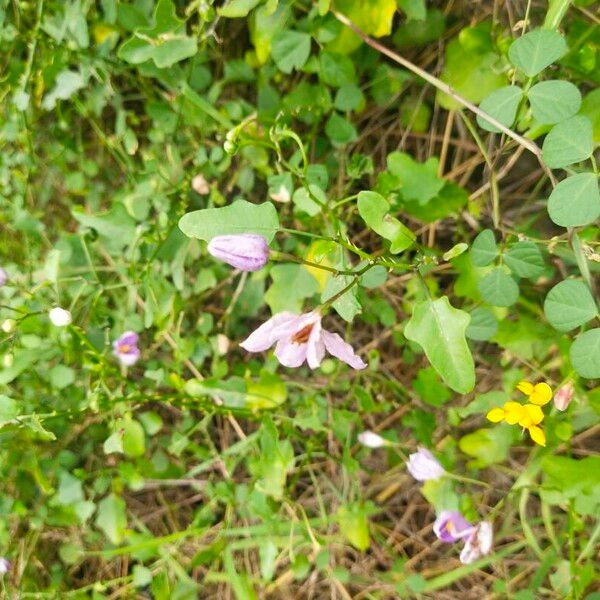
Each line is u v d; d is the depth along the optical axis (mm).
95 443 325
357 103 269
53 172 332
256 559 323
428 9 274
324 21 255
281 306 263
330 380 295
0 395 234
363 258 201
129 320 296
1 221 313
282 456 271
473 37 248
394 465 302
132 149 290
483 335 244
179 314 306
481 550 243
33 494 315
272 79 299
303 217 263
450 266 281
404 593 293
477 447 273
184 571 297
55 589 303
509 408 219
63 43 286
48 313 264
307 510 320
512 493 268
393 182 255
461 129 291
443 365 193
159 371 281
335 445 313
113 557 329
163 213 271
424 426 285
